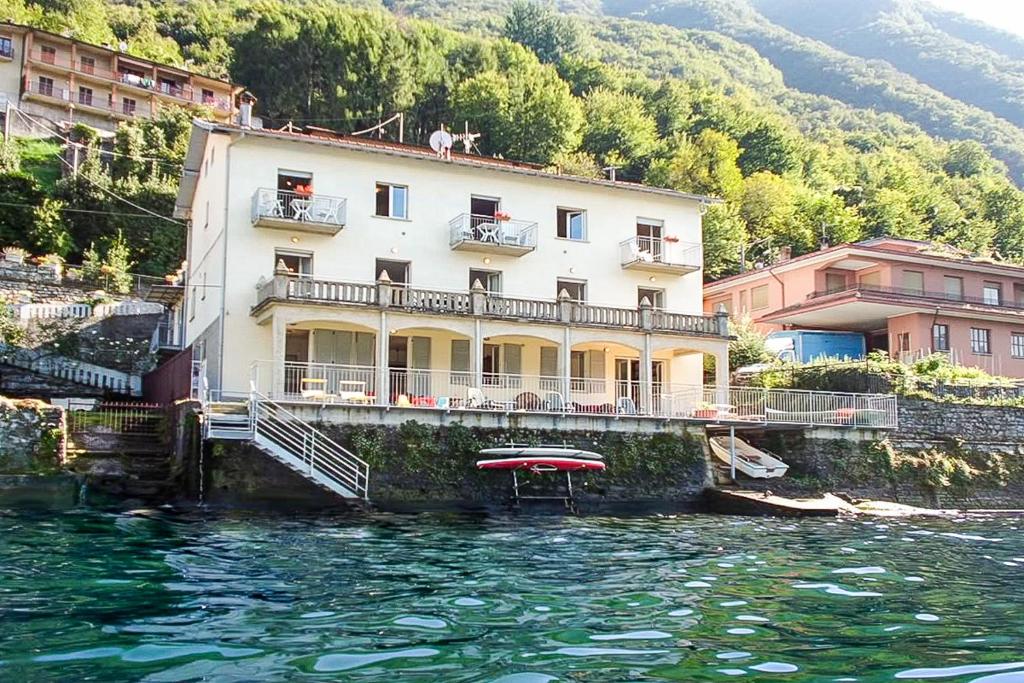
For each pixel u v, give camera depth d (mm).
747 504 28281
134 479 25359
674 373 39406
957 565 17297
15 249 52094
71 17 101062
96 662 9234
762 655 10086
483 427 28562
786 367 40312
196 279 39062
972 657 10070
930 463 34375
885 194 90625
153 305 45188
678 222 40562
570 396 34031
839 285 50469
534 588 14023
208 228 36125
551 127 83000
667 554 18234
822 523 25516
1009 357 49000
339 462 26469
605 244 38938
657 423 31109
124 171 69375
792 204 82312
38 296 47562
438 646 10234
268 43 85062
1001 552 19391
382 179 35281
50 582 13312
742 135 100000
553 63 119312
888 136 148500
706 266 68750
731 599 13422
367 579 14438
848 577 15617
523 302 33062
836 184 101438
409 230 35406
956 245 89188
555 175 37719
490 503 27625
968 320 48094
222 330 31953
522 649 10188
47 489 23031
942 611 12703
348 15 88938
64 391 36531
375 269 34688
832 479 33000
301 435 26297
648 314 34906
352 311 30547
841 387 37781
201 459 24484
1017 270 51656
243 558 16062
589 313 34062
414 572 15250
